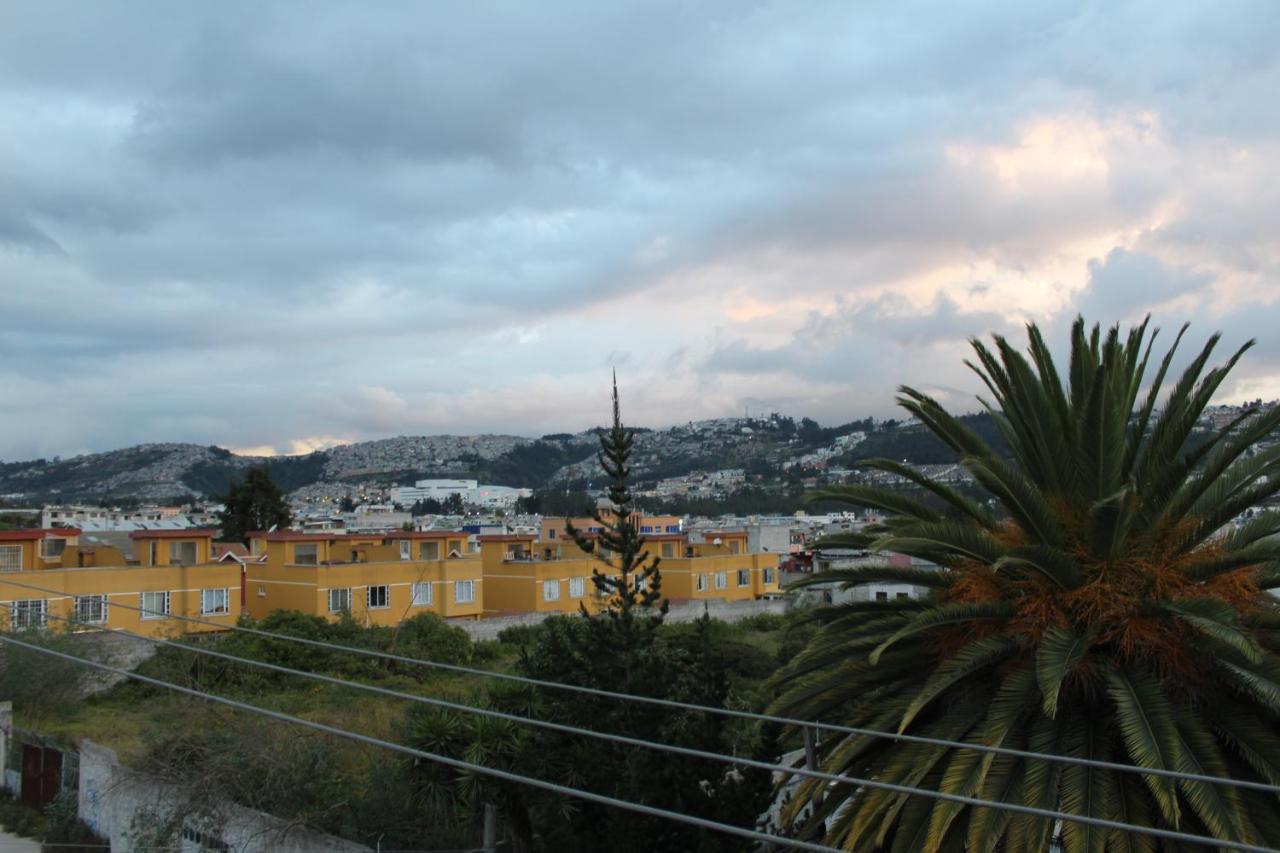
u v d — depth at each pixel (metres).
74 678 26.61
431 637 39.66
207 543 45.81
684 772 14.95
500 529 100.44
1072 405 13.27
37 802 19.59
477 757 15.37
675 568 62.66
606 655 16.27
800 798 13.36
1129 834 10.71
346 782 18.02
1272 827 10.80
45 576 37.06
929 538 12.36
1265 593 12.95
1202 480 12.36
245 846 16.22
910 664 13.17
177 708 26.14
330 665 34.53
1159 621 11.56
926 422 14.39
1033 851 10.68
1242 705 11.55
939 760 12.14
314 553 47.91
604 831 14.91
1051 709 10.23
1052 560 11.62
